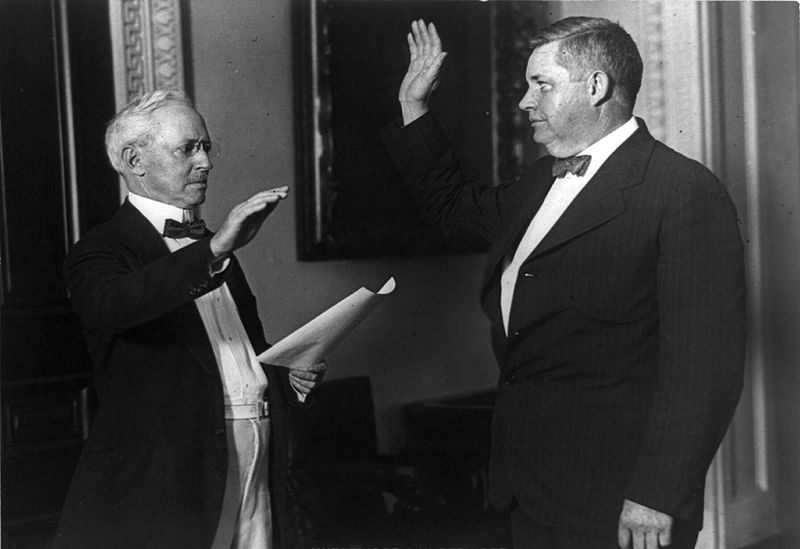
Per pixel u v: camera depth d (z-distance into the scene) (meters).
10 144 3.58
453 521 3.85
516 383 2.54
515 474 2.51
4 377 3.57
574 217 2.44
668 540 2.28
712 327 2.30
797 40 4.62
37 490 3.64
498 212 2.87
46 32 3.68
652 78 4.27
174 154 2.59
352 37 4.62
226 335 2.63
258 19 4.39
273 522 2.68
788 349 4.68
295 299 4.57
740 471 4.53
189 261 2.26
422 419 4.86
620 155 2.47
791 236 4.67
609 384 2.43
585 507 2.41
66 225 3.74
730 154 4.34
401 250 4.85
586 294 2.42
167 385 2.47
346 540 3.77
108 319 2.33
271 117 4.45
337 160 4.58
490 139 5.09
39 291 3.68
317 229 4.54
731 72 4.36
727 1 4.34
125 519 2.40
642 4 4.28
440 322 5.19
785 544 4.50
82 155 3.77
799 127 4.69
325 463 4.18
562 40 2.50
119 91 3.88
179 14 4.03
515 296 2.51
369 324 4.90
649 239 2.37
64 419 3.73
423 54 3.06
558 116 2.51
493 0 5.09
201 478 2.46
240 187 4.35
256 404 2.62
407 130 3.05
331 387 4.51
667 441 2.29
